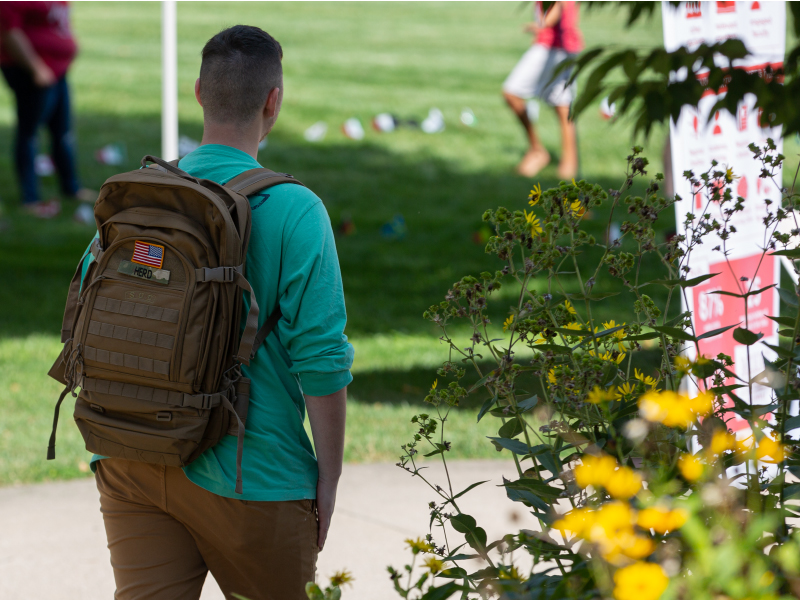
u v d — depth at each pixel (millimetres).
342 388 5418
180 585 5629
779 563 3768
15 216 29984
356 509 11398
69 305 5723
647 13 8531
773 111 7977
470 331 20328
